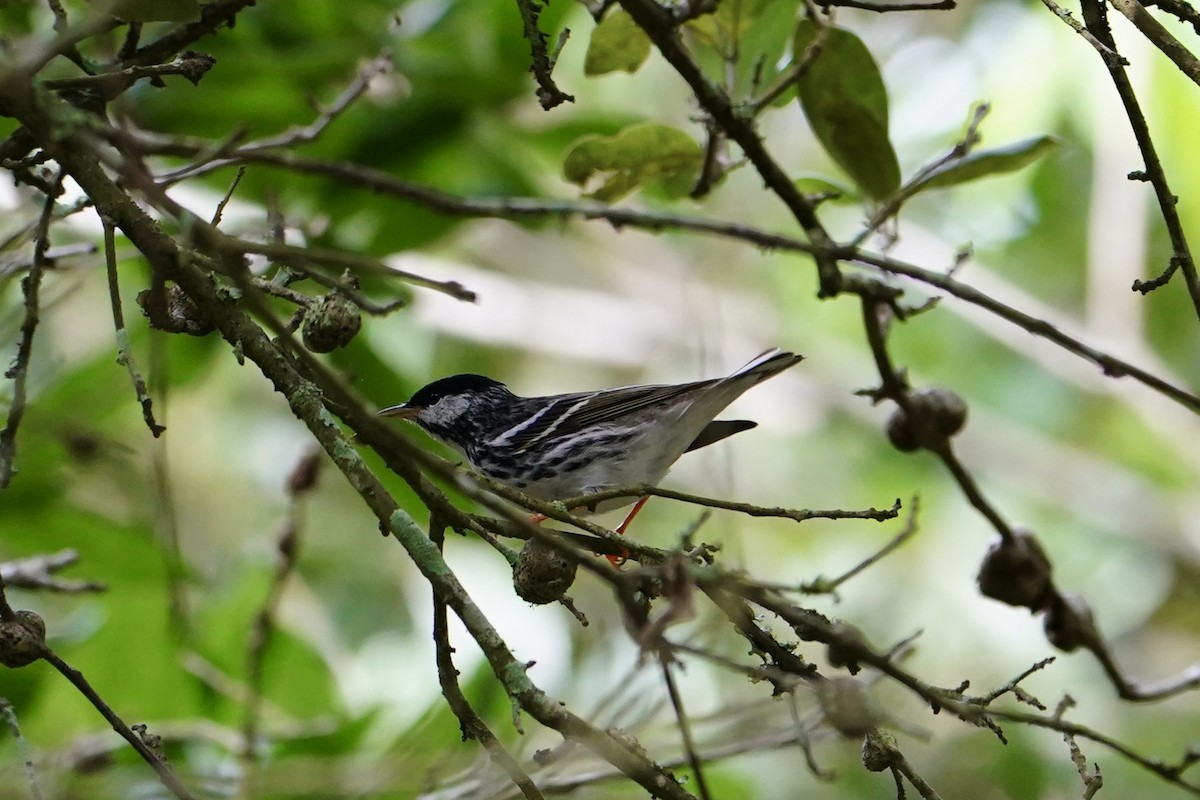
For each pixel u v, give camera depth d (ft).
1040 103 48.55
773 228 59.06
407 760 28.27
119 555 36.50
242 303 21.54
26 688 32.89
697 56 29.17
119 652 33.65
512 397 37.14
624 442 34.68
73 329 46.34
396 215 36.45
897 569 55.26
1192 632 54.24
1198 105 44.98
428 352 47.52
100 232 36.42
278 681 34.47
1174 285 54.95
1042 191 54.75
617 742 19.20
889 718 19.48
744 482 58.18
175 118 35.45
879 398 24.27
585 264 63.10
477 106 36.32
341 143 35.70
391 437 16.79
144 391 20.40
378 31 35.42
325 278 18.17
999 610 53.01
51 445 35.24
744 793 36.06
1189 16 22.30
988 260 57.47
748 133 21.54
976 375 59.06
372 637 50.24
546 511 21.36
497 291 57.67
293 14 35.94
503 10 34.94
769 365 32.81
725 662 17.30
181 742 32.27
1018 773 47.14
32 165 21.76
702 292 60.95
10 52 21.29
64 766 28.76
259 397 56.59
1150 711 50.24
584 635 44.16
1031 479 56.90
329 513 53.88
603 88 54.34
